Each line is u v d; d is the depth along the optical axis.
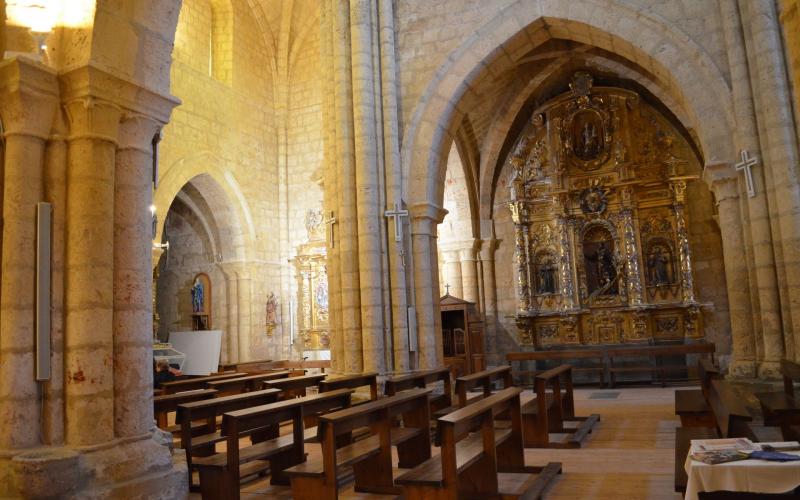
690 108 13.91
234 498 7.22
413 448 8.95
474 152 23.77
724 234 13.21
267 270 24.22
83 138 6.57
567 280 22.45
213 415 8.62
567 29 15.61
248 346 23.14
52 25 6.68
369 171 15.46
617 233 22.25
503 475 8.23
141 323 6.84
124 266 6.77
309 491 6.80
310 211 24.38
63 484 5.90
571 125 23.11
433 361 15.60
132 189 6.91
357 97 15.73
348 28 16.19
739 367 12.61
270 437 9.83
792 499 4.79
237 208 23.03
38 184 6.51
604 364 19.50
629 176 22.00
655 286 21.69
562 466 8.60
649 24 14.33
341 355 15.48
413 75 16.38
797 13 6.00
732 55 12.97
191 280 24.81
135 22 6.90
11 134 6.45
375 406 7.54
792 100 12.09
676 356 21.19
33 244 6.43
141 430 6.69
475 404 7.17
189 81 21.14
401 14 16.67
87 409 6.30
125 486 6.22
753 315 12.66
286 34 25.08
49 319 6.37
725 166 13.19
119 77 6.69
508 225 24.11
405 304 15.40
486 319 23.64
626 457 9.05
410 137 16.12
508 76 21.92
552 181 23.02
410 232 15.98
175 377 18.73
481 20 15.99
